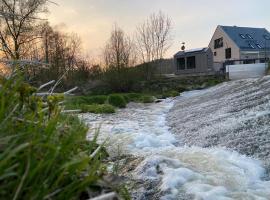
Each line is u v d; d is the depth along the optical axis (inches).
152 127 470.0
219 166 234.7
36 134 72.9
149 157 251.6
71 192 67.6
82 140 88.1
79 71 1291.8
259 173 228.5
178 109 686.5
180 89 1198.9
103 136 370.9
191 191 192.4
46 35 1165.1
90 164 90.0
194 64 1496.1
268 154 256.8
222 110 460.1
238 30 2079.2
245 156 260.8
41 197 62.8
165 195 190.7
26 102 89.1
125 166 241.3
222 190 192.7
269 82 559.2
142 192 195.5
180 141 361.1
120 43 1428.4
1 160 64.5
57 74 512.4
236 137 311.9
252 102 439.8
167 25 1797.5
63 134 86.9
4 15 115.4
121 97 844.6
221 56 2108.8
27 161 64.7
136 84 1240.2
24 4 739.4
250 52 1913.1
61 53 1294.3
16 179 64.5
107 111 676.7
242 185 203.5
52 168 68.6
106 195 65.7
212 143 318.7
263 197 187.0
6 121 75.2
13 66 104.1
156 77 1368.1
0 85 87.9
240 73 1309.1
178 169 221.1
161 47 1561.3
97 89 1197.7
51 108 92.0
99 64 1400.1
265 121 331.6
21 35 666.2
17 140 70.6
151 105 868.6
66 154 75.1
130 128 453.4
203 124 409.1
